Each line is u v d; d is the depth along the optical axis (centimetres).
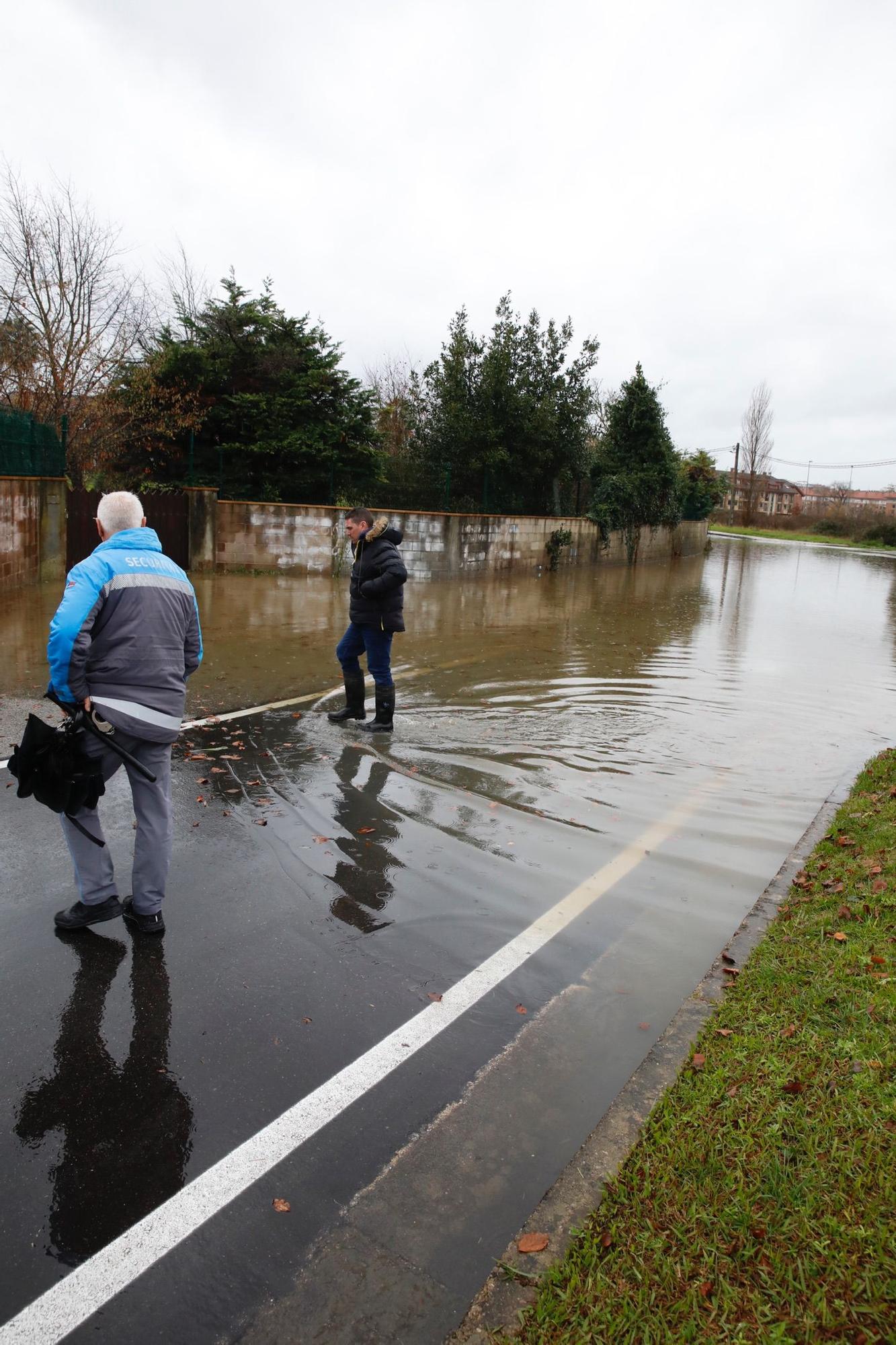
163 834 345
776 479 9912
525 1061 277
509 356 2077
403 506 1942
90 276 1862
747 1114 231
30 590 1223
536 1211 212
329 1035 290
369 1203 220
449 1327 183
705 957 344
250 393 1708
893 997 276
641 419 2567
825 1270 182
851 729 708
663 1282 183
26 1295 192
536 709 741
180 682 346
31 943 341
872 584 2259
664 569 2514
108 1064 273
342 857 430
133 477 1773
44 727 329
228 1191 224
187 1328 185
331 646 981
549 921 372
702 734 680
